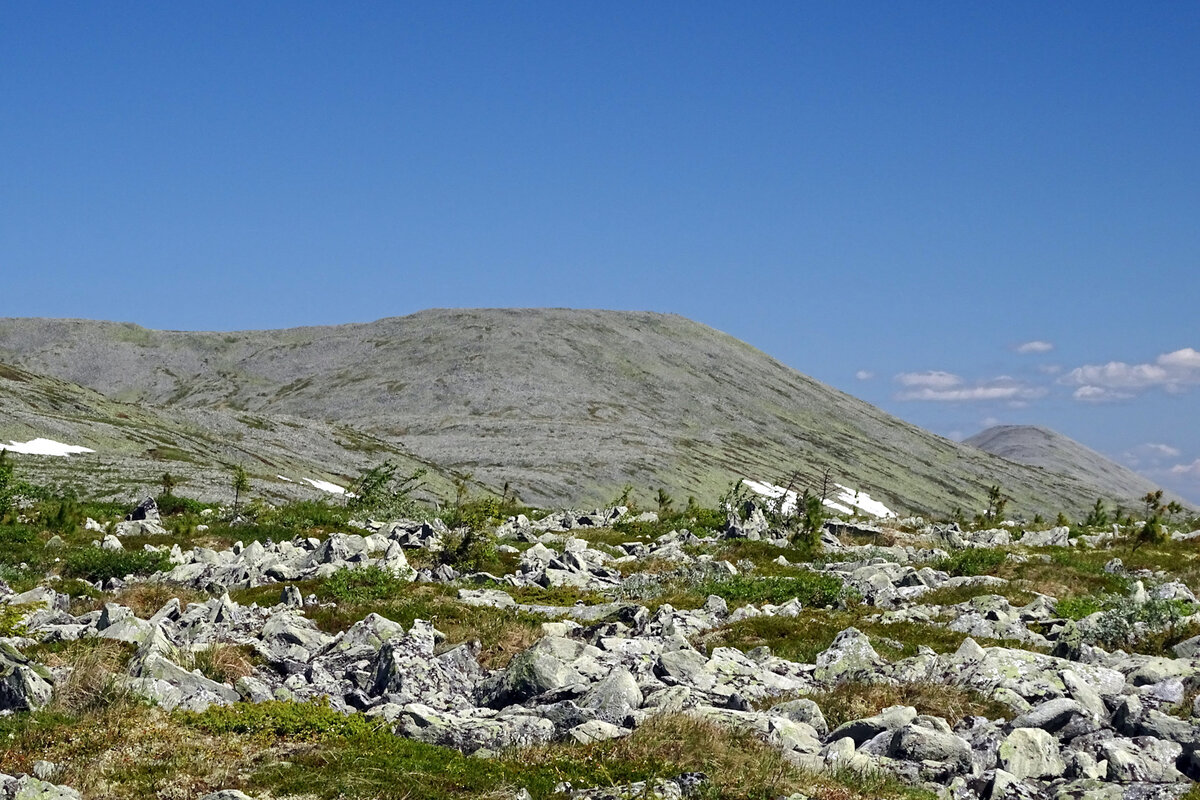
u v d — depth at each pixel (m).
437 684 20.19
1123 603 26.28
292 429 191.00
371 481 59.94
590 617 28.16
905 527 56.88
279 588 31.64
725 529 48.44
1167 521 55.72
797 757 16.00
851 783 15.11
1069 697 18.48
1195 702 17.81
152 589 31.52
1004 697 18.77
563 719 17.52
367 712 18.62
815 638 25.34
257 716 17.14
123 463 114.50
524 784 14.69
